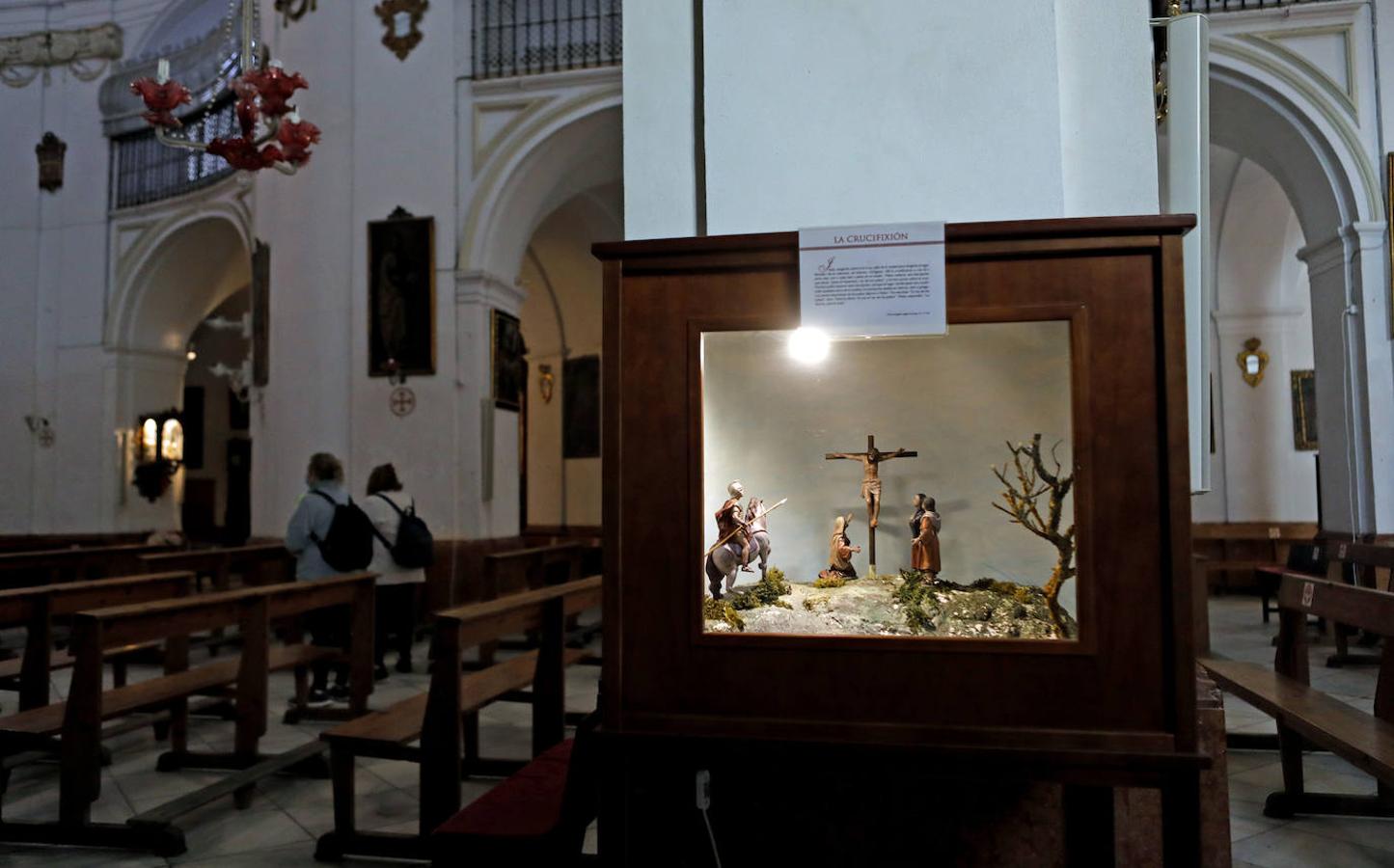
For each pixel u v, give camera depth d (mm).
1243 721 5297
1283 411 12656
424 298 10156
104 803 4250
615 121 10242
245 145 5160
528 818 2527
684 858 2283
